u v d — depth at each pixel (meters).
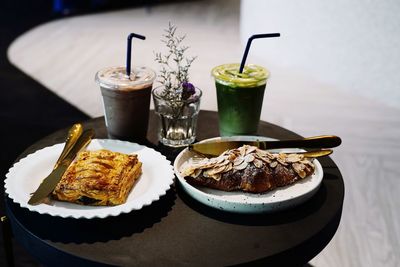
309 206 0.81
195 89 0.98
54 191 0.78
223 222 0.78
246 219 0.78
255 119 1.00
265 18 2.56
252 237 0.75
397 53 2.07
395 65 2.10
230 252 0.72
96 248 0.72
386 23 2.07
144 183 0.84
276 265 0.73
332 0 2.22
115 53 2.62
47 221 0.77
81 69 2.43
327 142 0.91
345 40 2.23
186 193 0.84
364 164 1.72
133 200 0.78
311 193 0.81
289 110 2.10
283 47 2.52
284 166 0.84
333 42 2.28
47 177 0.81
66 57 2.56
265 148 0.91
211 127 1.06
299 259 0.75
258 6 2.58
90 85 2.26
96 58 2.55
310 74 2.43
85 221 0.77
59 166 0.84
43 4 3.33
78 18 3.18
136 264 0.70
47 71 2.39
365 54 2.18
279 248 0.73
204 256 0.71
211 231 0.76
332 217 0.79
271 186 0.82
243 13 2.73
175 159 0.87
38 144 0.97
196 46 2.75
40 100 2.11
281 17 2.47
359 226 1.43
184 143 0.98
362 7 2.12
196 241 0.74
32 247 0.76
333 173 0.91
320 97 2.23
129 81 0.95
